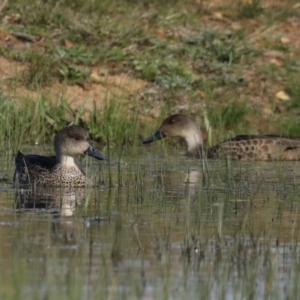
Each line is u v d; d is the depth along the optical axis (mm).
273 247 14523
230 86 29875
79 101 28016
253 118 28781
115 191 19312
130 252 14078
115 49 30141
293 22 34156
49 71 28719
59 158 20609
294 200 18500
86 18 31531
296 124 28406
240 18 33719
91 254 13922
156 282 12727
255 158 25922
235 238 15008
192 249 14344
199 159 25203
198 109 28766
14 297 11828
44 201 18125
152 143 27703
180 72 29844
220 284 12703
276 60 31562
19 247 14219
